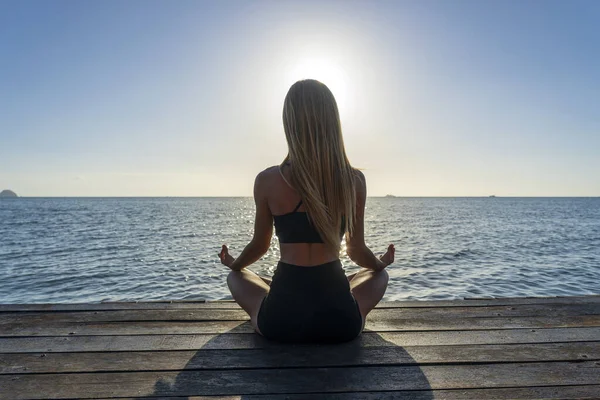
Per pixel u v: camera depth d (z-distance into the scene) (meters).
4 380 2.27
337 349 2.65
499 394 2.13
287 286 2.51
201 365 2.44
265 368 2.40
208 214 55.16
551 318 3.26
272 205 2.46
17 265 13.61
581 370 2.41
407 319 3.21
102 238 22.42
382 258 2.94
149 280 11.25
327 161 2.38
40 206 90.00
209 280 11.26
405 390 2.17
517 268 12.65
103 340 2.81
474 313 3.36
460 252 16.22
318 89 2.39
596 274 11.76
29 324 3.10
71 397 2.10
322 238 2.43
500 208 82.81
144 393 2.13
